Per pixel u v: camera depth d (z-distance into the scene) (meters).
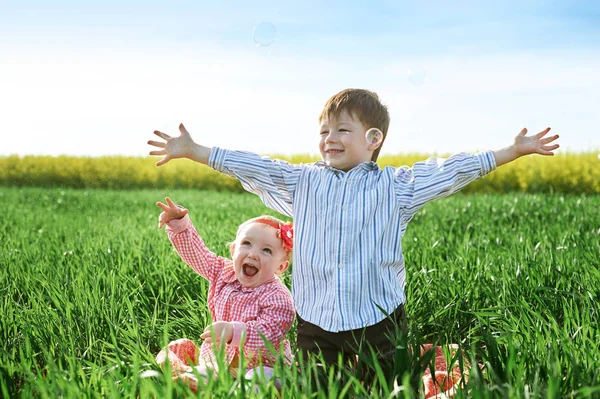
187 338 3.72
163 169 26.67
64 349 3.21
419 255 5.25
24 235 7.76
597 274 4.17
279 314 3.23
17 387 2.87
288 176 3.27
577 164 20.61
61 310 3.74
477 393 2.26
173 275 4.64
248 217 10.10
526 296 3.99
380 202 3.12
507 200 12.53
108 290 4.25
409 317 3.77
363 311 3.00
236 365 3.09
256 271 3.30
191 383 2.77
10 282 4.77
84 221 10.19
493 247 5.86
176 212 3.48
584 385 2.48
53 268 5.09
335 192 3.15
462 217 9.70
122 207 13.96
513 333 3.19
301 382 2.53
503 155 3.20
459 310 3.86
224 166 3.21
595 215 9.10
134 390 2.31
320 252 3.09
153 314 3.85
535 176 20.59
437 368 3.25
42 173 28.30
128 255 5.47
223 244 6.26
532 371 2.62
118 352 2.90
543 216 9.48
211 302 3.47
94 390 2.52
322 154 3.33
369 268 3.04
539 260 4.89
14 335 3.46
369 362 2.59
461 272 4.52
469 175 3.19
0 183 28.41
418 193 3.14
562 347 2.79
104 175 27.41
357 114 3.21
